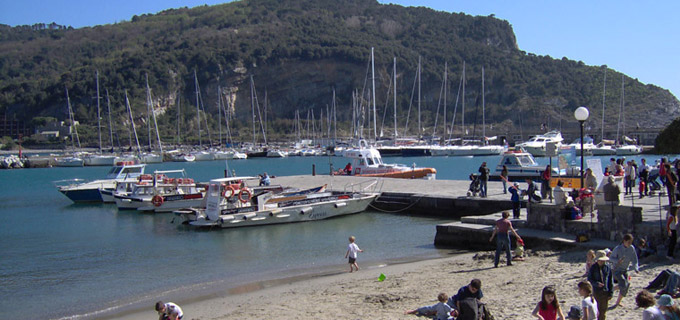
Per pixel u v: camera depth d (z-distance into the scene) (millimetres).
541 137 90875
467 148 94562
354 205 30250
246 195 27828
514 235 17078
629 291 11250
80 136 147250
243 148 125688
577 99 179375
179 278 17578
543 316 8516
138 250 22516
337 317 11781
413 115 181500
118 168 42594
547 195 21234
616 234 16297
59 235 26750
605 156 85250
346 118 196375
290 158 112812
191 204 34062
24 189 56281
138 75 181250
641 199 21812
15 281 17781
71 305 15008
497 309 10852
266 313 12625
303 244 22625
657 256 13875
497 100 191375
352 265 17359
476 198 27266
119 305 14812
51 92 175500
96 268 19469
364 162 43312
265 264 19172
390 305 12469
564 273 13875
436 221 27703
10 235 26938
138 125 159625
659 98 172375
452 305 9703
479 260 17125
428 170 41094
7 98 178750
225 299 14719
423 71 198625
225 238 24438
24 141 149875
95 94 168500
